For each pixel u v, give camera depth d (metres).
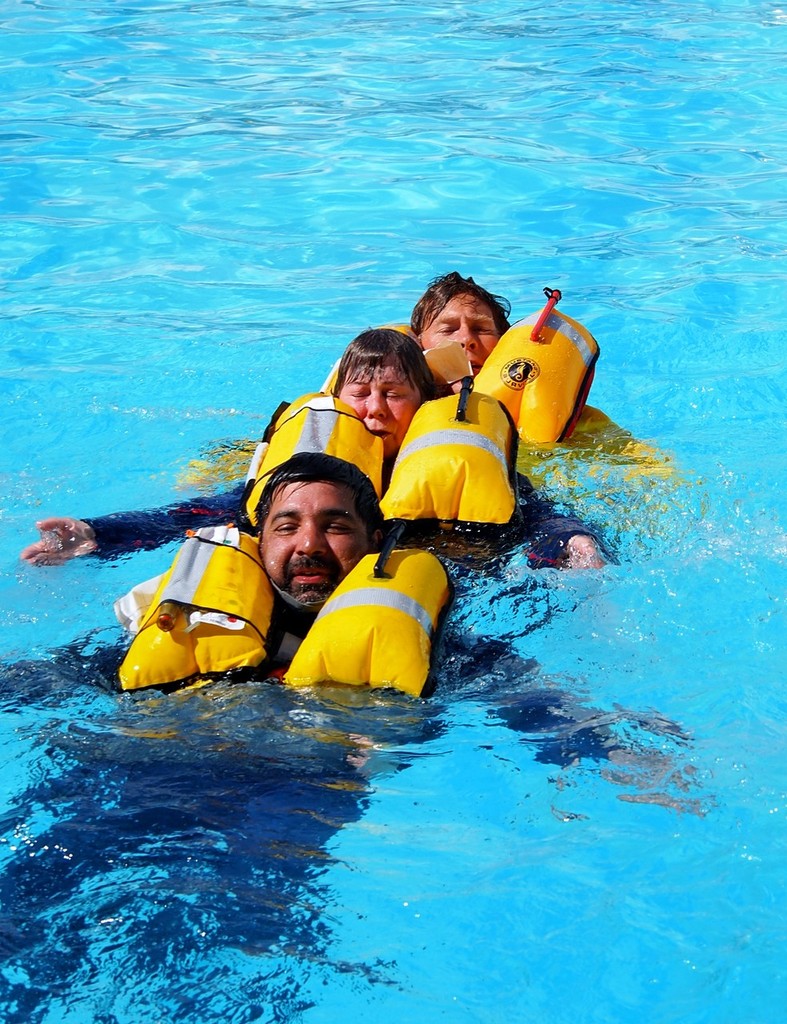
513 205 11.10
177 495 6.33
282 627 4.57
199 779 3.77
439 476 5.35
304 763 3.88
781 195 11.28
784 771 3.99
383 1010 3.01
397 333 6.09
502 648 4.68
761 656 4.77
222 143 12.51
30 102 13.69
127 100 13.79
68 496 6.30
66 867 3.37
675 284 9.42
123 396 7.60
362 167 11.88
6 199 11.07
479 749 4.02
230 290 9.45
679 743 4.14
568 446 6.56
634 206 11.05
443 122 13.04
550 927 3.30
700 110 13.46
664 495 6.08
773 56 15.23
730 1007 3.06
